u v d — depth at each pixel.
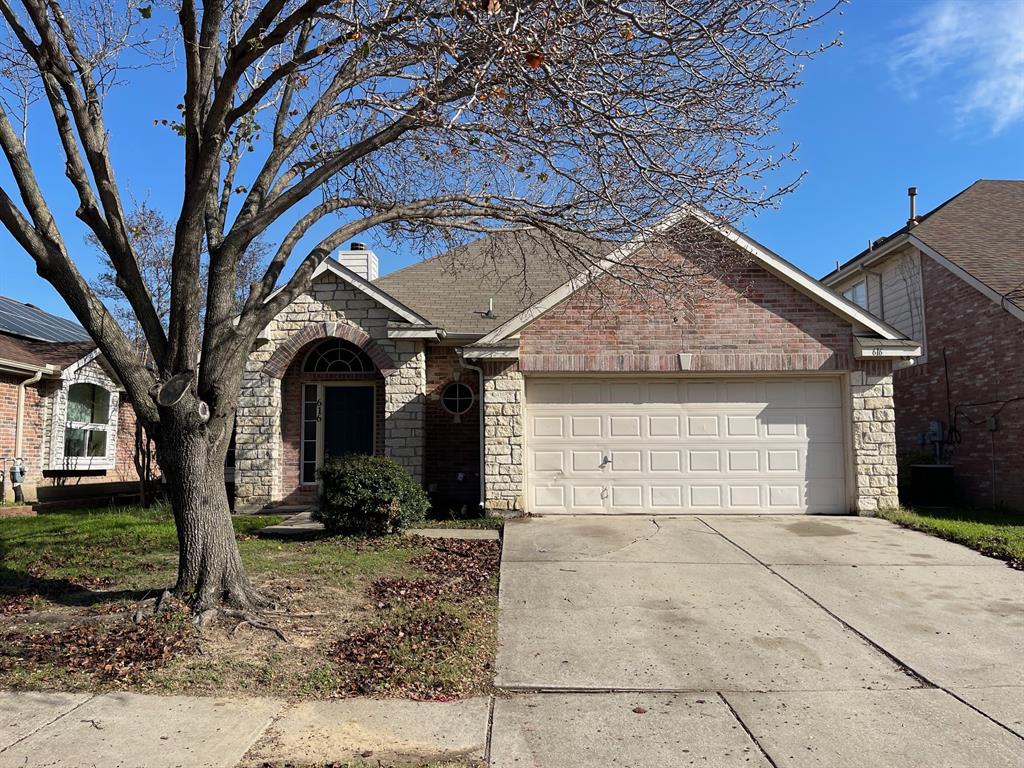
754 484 11.82
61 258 5.97
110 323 6.18
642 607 7.00
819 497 11.78
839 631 6.37
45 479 16.03
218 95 5.88
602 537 9.98
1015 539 9.49
